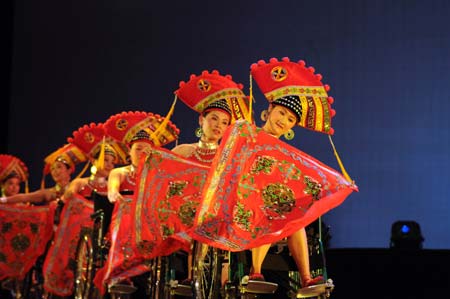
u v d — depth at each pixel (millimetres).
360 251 7945
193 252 6000
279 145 5750
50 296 9078
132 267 6805
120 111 10492
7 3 10828
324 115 6309
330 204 5633
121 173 7816
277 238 5500
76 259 8195
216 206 5562
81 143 9258
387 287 7832
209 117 6973
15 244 9578
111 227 7062
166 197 6238
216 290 6129
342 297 7914
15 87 10898
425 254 7809
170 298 6465
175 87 10195
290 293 6453
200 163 6383
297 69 6332
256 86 9453
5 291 10875
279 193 5641
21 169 10492
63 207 9195
